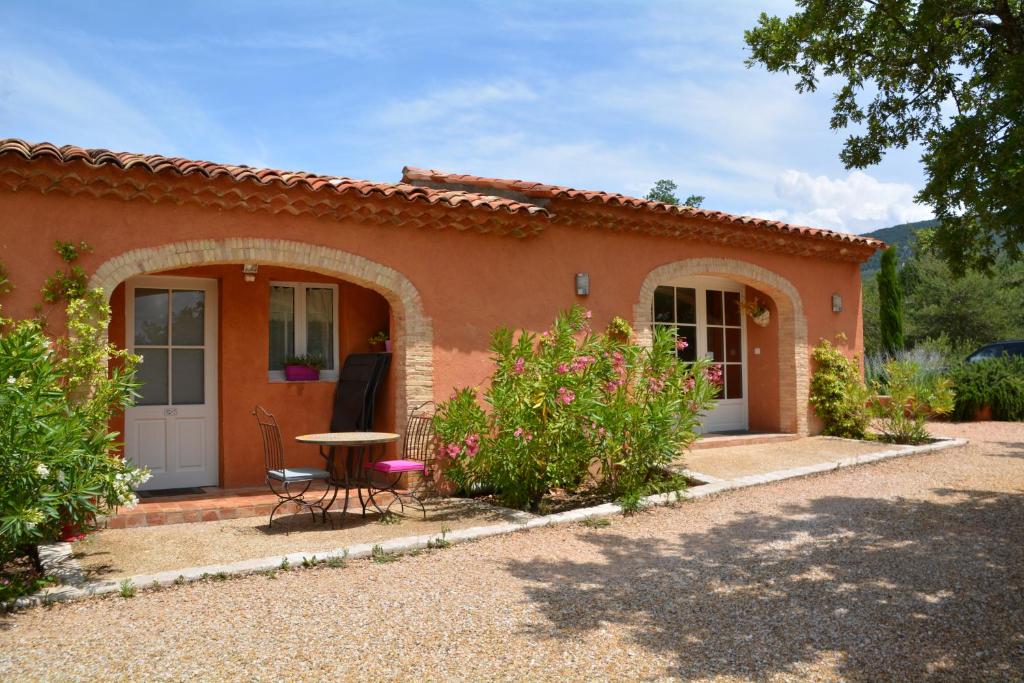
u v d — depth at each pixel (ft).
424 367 25.75
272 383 27.40
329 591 15.56
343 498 24.94
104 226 20.62
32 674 11.48
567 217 28.86
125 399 19.54
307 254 23.68
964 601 14.85
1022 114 17.97
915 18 21.95
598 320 30.01
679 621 13.94
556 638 13.07
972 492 24.79
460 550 18.92
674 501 24.14
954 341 90.53
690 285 37.55
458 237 26.73
